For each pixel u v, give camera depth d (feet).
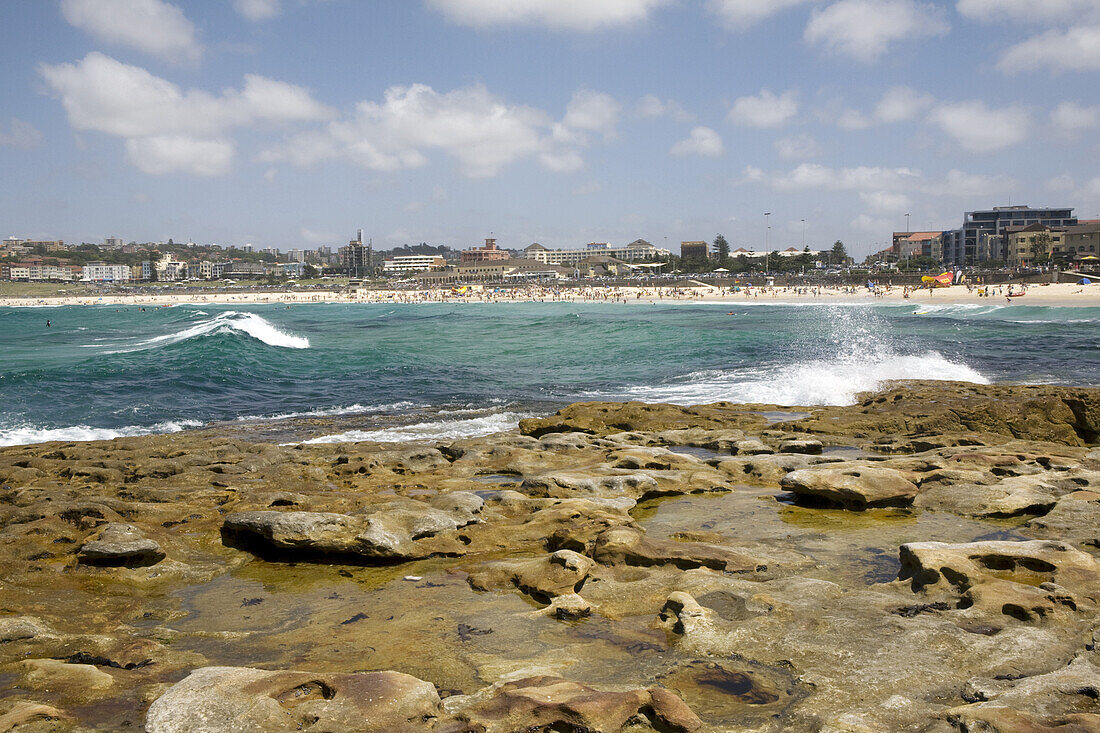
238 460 42.14
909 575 23.52
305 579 25.95
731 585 22.50
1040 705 15.10
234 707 15.38
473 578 24.95
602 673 17.81
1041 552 23.58
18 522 29.35
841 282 395.75
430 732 14.70
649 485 35.91
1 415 62.80
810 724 15.14
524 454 43.50
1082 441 50.34
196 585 25.45
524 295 491.72
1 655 19.29
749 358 99.60
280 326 220.64
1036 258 488.85
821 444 45.27
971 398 53.83
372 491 36.17
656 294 437.17
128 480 39.01
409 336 168.55
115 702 16.58
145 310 348.18
